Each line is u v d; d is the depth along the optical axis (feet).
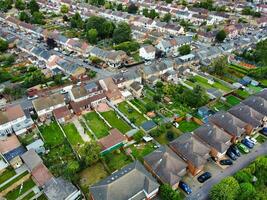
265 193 203.82
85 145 232.53
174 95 324.80
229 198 190.39
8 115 272.51
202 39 520.01
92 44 487.20
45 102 291.79
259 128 279.28
